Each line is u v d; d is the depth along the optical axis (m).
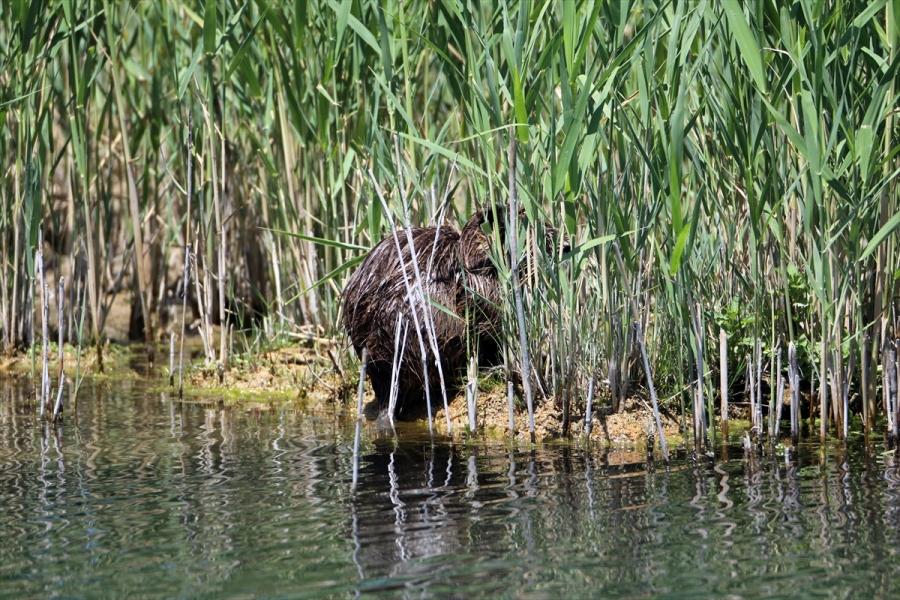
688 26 10.54
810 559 7.59
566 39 10.35
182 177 18.33
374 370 13.21
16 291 17.59
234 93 17.92
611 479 9.88
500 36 12.32
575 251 10.63
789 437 11.64
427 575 7.37
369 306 12.93
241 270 20.31
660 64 12.12
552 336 12.16
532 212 11.40
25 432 12.35
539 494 9.38
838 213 11.34
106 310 18.92
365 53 14.47
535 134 11.84
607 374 12.55
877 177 11.41
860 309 11.09
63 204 21.92
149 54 19.20
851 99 10.88
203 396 14.95
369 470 10.37
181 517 8.76
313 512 8.88
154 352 18.73
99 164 18.30
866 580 7.19
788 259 12.46
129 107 19.62
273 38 15.34
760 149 11.82
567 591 7.07
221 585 7.22
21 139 16.75
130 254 20.03
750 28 10.65
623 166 11.41
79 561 7.70
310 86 16.03
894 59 9.96
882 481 9.59
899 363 11.48
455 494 9.41
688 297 11.11
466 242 12.59
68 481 9.98
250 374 15.84
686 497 9.20
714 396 12.62
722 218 11.86
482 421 12.55
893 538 7.99
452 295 12.57
